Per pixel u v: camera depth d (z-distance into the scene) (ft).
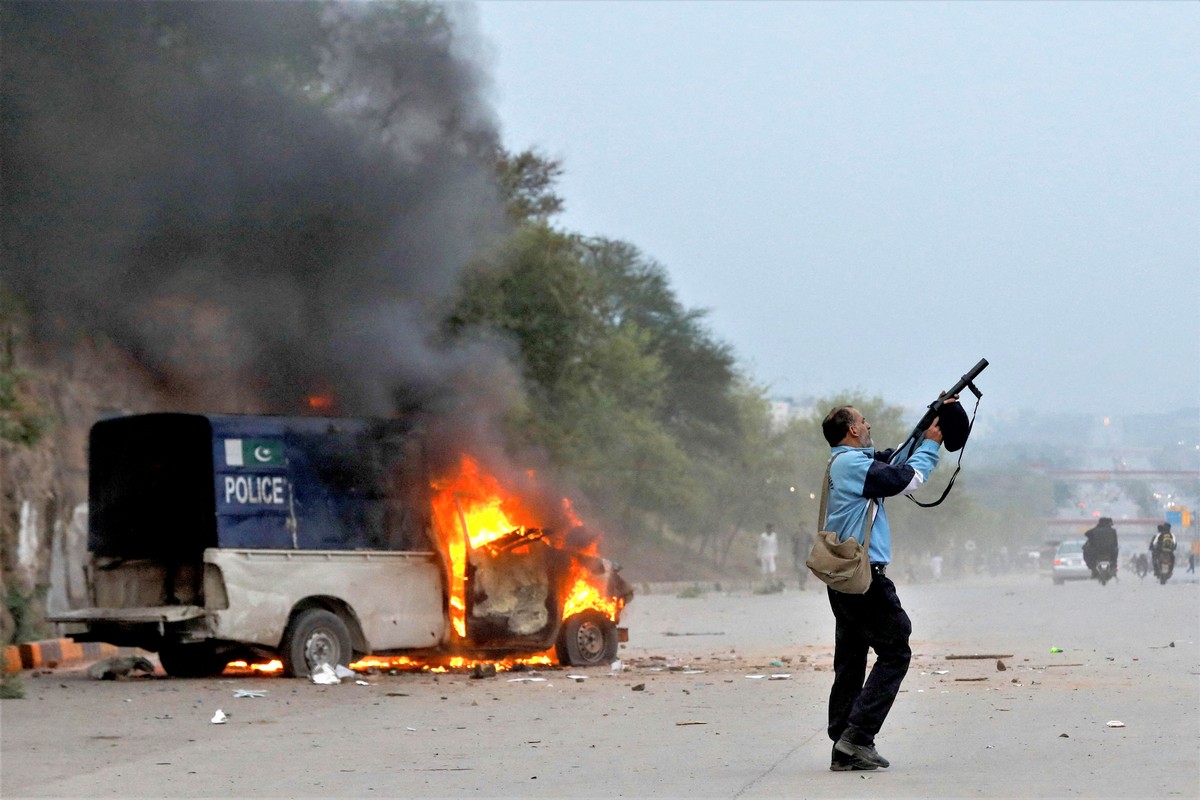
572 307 210.38
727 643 128.47
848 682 48.96
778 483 503.61
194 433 95.61
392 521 100.17
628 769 49.57
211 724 68.69
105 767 54.44
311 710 74.13
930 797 41.11
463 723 66.23
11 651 107.24
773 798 41.98
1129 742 52.13
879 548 48.16
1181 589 221.66
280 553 95.04
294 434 97.66
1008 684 76.95
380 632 97.45
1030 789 42.09
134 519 100.22
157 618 92.22
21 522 118.01
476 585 99.81
